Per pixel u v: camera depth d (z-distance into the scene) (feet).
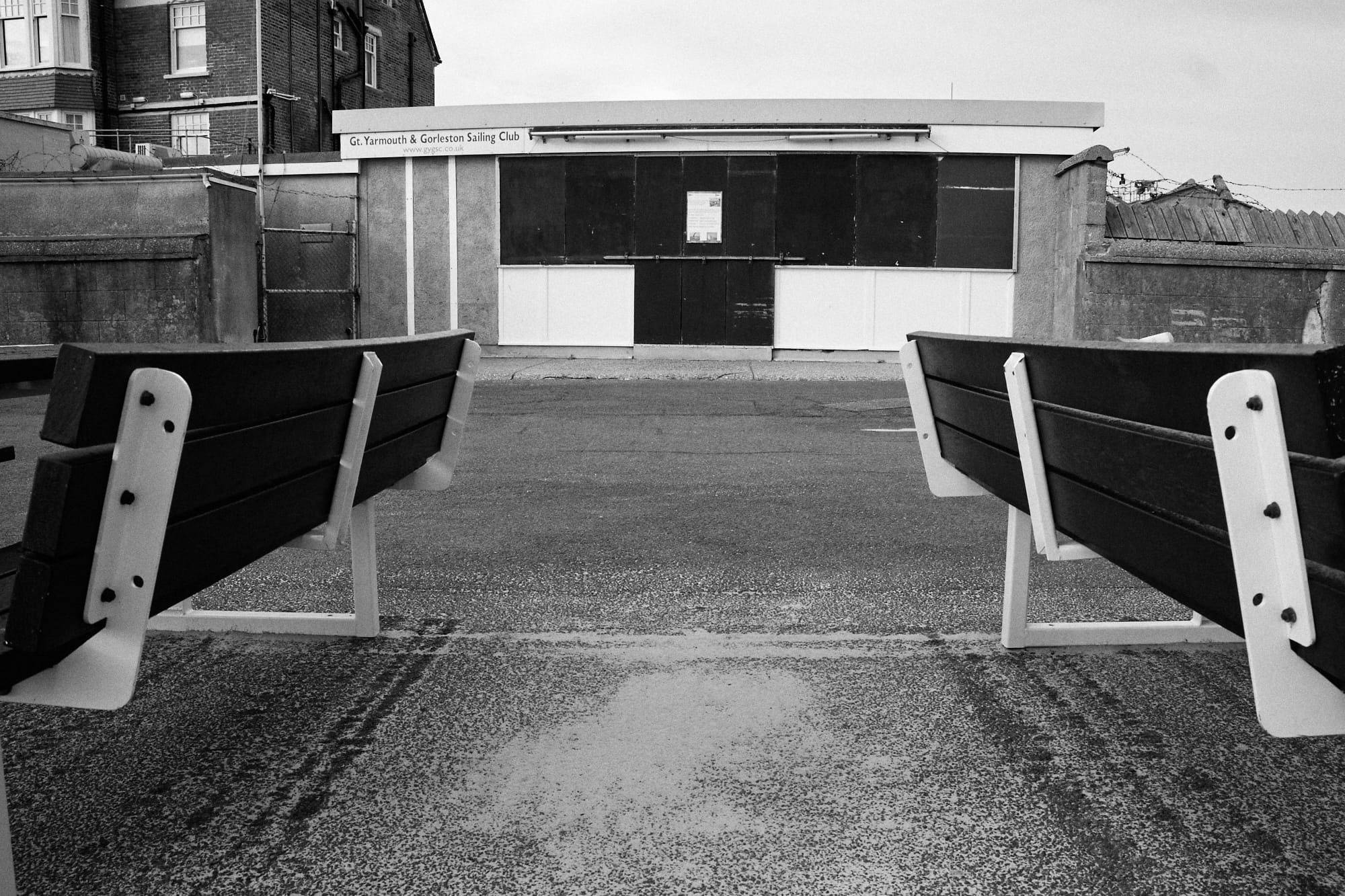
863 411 37.68
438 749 9.25
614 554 16.43
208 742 9.40
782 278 60.75
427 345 10.99
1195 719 9.79
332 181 64.39
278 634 12.34
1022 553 11.66
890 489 22.17
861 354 60.75
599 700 10.37
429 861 7.41
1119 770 8.77
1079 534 8.30
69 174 58.49
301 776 8.73
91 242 57.41
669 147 60.49
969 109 58.34
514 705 10.23
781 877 7.21
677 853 7.52
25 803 8.27
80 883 7.12
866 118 58.54
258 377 6.98
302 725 9.77
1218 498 5.86
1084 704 10.19
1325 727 5.54
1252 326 55.21
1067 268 57.57
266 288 63.10
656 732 9.59
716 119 59.31
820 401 40.98
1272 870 7.23
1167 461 6.40
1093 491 7.80
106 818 8.03
